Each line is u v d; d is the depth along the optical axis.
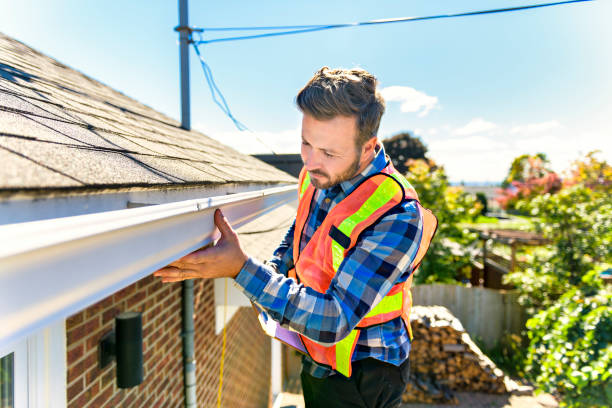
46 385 1.92
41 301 0.49
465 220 12.96
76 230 0.52
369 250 0.85
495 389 7.54
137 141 1.45
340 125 0.81
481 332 10.01
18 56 2.43
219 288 4.63
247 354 6.68
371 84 0.85
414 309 8.36
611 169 10.66
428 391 7.28
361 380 1.01
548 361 5.70
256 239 3.07
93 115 1.57
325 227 0.96
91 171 0.72
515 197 29.56
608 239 8.28
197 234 0.91
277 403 7.32
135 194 0.82
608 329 5.17
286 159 9.13
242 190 1.67
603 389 4.94
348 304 0.80
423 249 1.01
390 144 33.81
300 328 0.80
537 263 9.21
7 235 0.42
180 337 3.68
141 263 0.70
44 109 1.13
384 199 0.91
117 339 2.40
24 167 0.58
